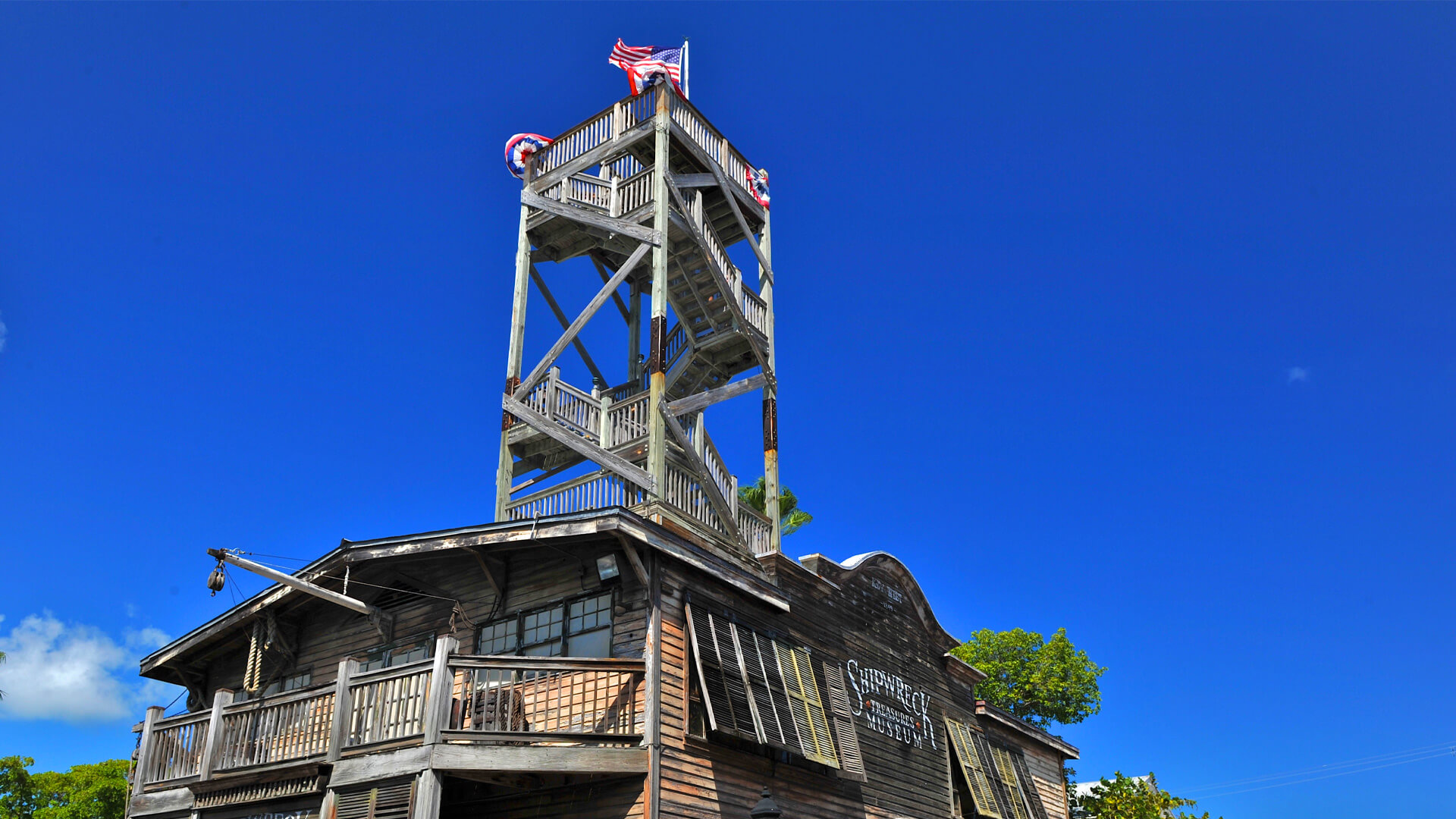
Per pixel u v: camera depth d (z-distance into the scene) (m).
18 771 39.03
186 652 19.56
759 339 20.86
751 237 21.80
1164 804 33.44
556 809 14.33
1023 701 40.19
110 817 39.47
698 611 15.66
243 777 14.82
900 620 22.55
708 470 18.41
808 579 19.30
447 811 15.51
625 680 14.48
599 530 14.55
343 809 13.27
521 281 20.12
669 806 13.77
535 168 21.39
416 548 15.98
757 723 15.52
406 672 13.65
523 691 13.62
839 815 17.70
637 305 22.16
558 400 18.62
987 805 22.73
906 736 20.94
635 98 20.92
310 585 15.63
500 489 18.56
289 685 19.11
